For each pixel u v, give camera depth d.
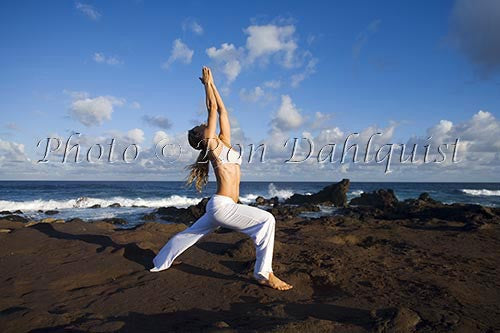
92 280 4.68
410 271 5.50
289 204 29.47
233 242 6.51
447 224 11.78
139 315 3.55
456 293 4.50
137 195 37.88
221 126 4.47
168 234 7.21
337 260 5.87
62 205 27.28
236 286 4.41
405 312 3.40
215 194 4.46
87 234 6.68
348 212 20.56
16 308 3.63
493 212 14.00
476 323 3.48
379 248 7.27
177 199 32.41
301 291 4.41
